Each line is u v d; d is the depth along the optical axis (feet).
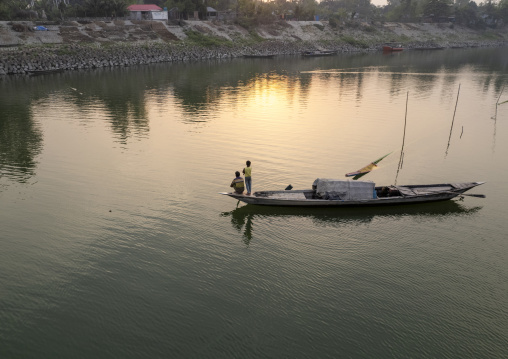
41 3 336.08
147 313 35.96
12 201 57.36
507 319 35.88
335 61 301.22
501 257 45.34
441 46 458.50
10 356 31.40
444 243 48.06
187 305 36.99
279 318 35.60
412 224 52.60
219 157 77.05
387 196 58.85
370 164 72.49
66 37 257.75
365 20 514.27
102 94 152.46
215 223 51.80
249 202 55.31
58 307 36.58
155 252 45.06
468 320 35.70
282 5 558.15
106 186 62.95
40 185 63.31
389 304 37.55
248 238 48.49
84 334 33.68
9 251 44.78
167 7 375.45
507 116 115.85
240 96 148.77
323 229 50.93
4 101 136.87
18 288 38.91
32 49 226.58
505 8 574.56
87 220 51.88
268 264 43.34
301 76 210.59
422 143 88.22
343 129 99.55
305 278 41.09
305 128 100.22
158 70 230.68
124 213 53.93
